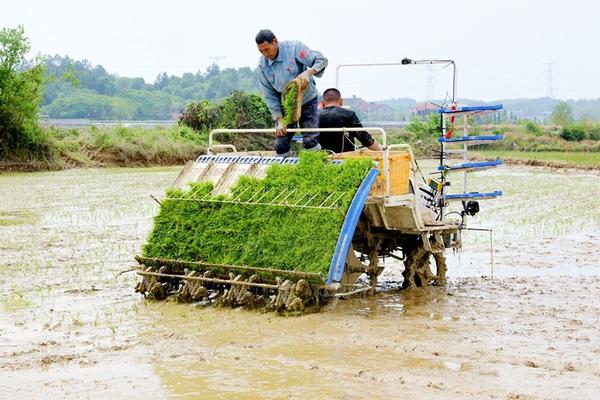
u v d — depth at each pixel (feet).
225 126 137.08
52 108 352.90
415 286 35.58
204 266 31.32
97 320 29.07
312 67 32.71
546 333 27.55
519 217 61.31
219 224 31.68
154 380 22.35
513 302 32.65
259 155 37.06
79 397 21.02
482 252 45.83
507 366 23.65
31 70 120.78
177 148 134.82
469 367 23.54
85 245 46.75
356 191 29.99
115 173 111.65
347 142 35.60
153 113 388.37
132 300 32.40
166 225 32.91
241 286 30.32
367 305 31.96
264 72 34.06
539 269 40.40
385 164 31.22
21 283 35.76
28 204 69.00
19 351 25.17
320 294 30.48
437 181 36.73
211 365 23.71
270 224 30.66
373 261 33.86
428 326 28.40
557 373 22.97
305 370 23.22
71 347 25.62
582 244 48.65
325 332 27.37
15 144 117.70
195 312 30.22
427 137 135.03
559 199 74.64
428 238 34.86
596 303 32.42
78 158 124.67
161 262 32.27
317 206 30.01
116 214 61.98
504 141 166.40
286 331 27.45
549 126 185.88
